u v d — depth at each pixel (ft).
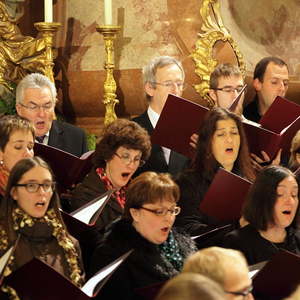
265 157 53.31
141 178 42.73
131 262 41.73
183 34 69.77
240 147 51.39
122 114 70.13
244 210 46.01
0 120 46.37
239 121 51.16
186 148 52.37
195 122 51.80
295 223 46.60
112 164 48.32
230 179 47.01
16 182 40.65
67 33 70.38
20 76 68.08
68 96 70.03
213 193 47.21
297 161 54.60
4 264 36.22
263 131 52.75
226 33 70.79
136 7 69.82
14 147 45.68
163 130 52.37
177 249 43.39
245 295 32.09
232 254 32.53
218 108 51.13
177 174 51.85
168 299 25.23
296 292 31.27
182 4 69.92
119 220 42.93
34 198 40.60
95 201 44.98
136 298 41.39
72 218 42.88
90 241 44.37
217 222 48.62
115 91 67.72
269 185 45.55
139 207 42.19
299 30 80.84
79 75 69.62
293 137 54.80
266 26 78.23
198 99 69.97
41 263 36.17
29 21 71.41
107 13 66.54
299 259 40.19
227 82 59.00
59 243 40.91
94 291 37.65
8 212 40.63
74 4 70.38
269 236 45.88
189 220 48.96
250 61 74.54
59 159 47.60
